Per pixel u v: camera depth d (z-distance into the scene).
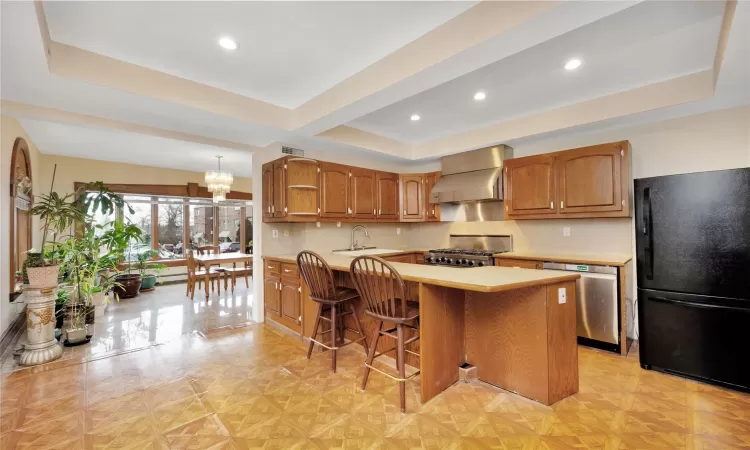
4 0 1.47
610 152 3.22
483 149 4.21
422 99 3.16
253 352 3.03
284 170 3.67
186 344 3.23
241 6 1.79
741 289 2.20
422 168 5.30
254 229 4.16
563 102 3.26
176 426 1.90
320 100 2.96
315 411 2.05
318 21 1.94
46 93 2.44
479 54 1.92
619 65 2.49
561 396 2.14
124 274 5.48
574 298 2.25
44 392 2.29
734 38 1.77
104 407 2.10
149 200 6.73
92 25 1.95
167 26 1.97
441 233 5.17
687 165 3.03
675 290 2.44
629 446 1.70
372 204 4.56
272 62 2.42
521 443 1.73
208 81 2.72
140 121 3.09
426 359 2.15
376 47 2.24
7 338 3.27
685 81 2.69
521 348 2.19
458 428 1.87
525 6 1.64
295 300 3.42
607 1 1.48
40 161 5.24
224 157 5.64
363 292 2.31
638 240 2.62
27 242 4.30
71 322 3.28
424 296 2.14
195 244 7.39
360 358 2.89
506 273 2.21
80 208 3.69
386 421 1.94
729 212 2.23
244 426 1.90
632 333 3.32
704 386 2.30
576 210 3.42
